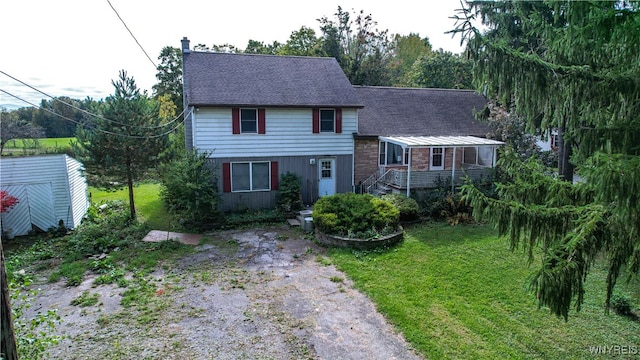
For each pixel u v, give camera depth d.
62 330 6.67
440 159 18.14
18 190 12.42
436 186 15.45
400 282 8.48
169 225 13.83
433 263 9.58
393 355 5.88
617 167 3.60
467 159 19.00
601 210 4.61
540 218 5.09
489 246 10.80
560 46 5.27
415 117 18.69
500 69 5.42
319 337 6.42
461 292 7.93
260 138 15.16
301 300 7.80
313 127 15.77
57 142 33.19
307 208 15.39
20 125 32.94
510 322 6.74
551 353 5.85
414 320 6.83
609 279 4.78
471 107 20.47
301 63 17.75
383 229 11.46
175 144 15.39
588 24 4.40
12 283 4.87
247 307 7.52
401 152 17.48
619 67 4.98
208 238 12.31
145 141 13.79
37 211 12.70
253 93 15.04
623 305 7.03
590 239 4.50
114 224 13.44
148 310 7.41
